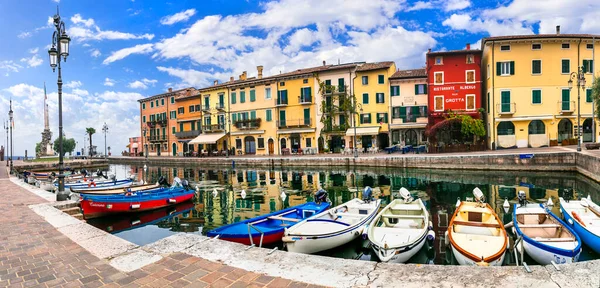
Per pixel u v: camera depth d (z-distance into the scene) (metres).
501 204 15.45
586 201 12.13
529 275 3.86
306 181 26.08
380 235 9.39
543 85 35.38
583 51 35.38
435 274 4.03
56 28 13.37
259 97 51.22
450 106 38.34
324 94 45.38
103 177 30.73
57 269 5.06
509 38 34.94
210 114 57.31
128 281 4.41
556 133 35.28
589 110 35.31
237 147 54.19
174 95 64.75
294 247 9.13
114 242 6.26
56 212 10.24
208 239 5.82
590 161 21.62
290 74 48.53
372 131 41.72
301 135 47.81
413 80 40.81
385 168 31.56
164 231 13.16
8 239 6.91
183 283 4.20
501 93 35.66
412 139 41.62
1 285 4.57
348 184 23.62
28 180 25.73
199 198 19.98
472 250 8.02
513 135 35.66
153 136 69.00
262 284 4.04
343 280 4.01
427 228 10.04
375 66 43.50
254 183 26.03
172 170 42.25
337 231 9.62
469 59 38.12
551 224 9.28
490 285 3.68
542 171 25.50
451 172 27.66
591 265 4.02
